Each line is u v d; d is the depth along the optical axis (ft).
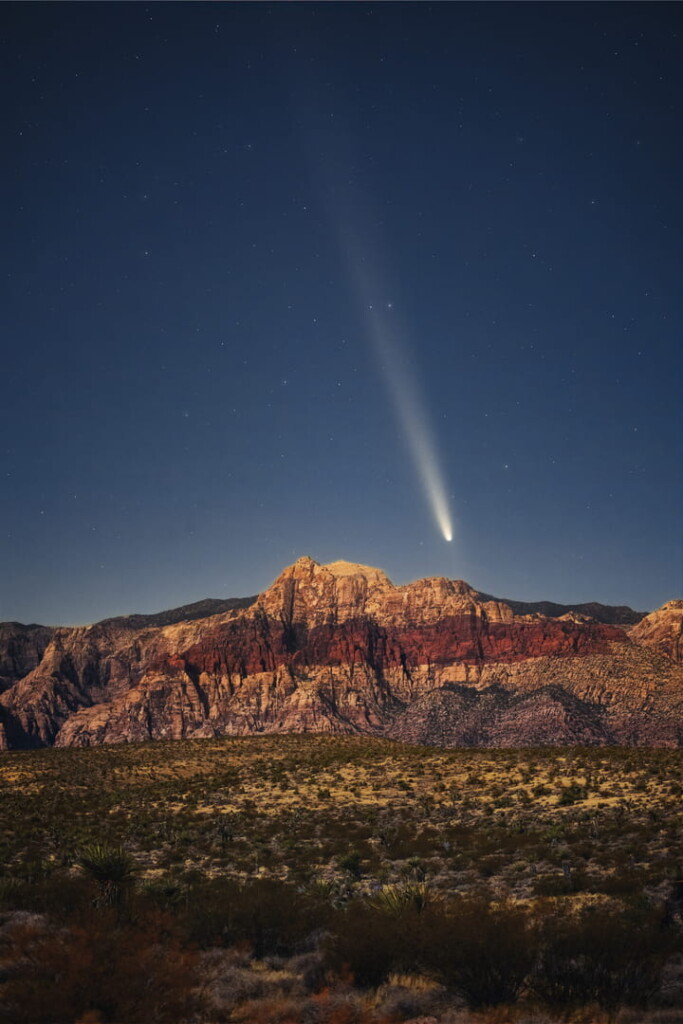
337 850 136.05
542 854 115.03
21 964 53.88
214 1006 51.24
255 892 78.89
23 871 115.44
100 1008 48.16
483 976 50.75
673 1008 48.08
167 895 86.12
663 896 82.74
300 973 59.41
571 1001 49.52
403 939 55.83
